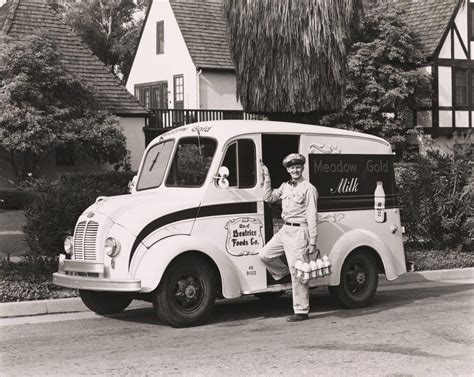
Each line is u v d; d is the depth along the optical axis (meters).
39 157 26.59
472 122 37.78
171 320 8.61
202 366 6.75
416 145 35.72
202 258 8.85
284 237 9.05
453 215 14.92
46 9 30.53
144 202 8.95
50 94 25.31
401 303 10.59
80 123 25.39
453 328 8.52
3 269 11.43
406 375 6.38
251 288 9.17
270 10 15.46
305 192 8.96
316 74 15.63
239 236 9.12
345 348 7.47
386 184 10.73
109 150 26.17
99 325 9.01
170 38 38.34
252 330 8.55
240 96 16.36
